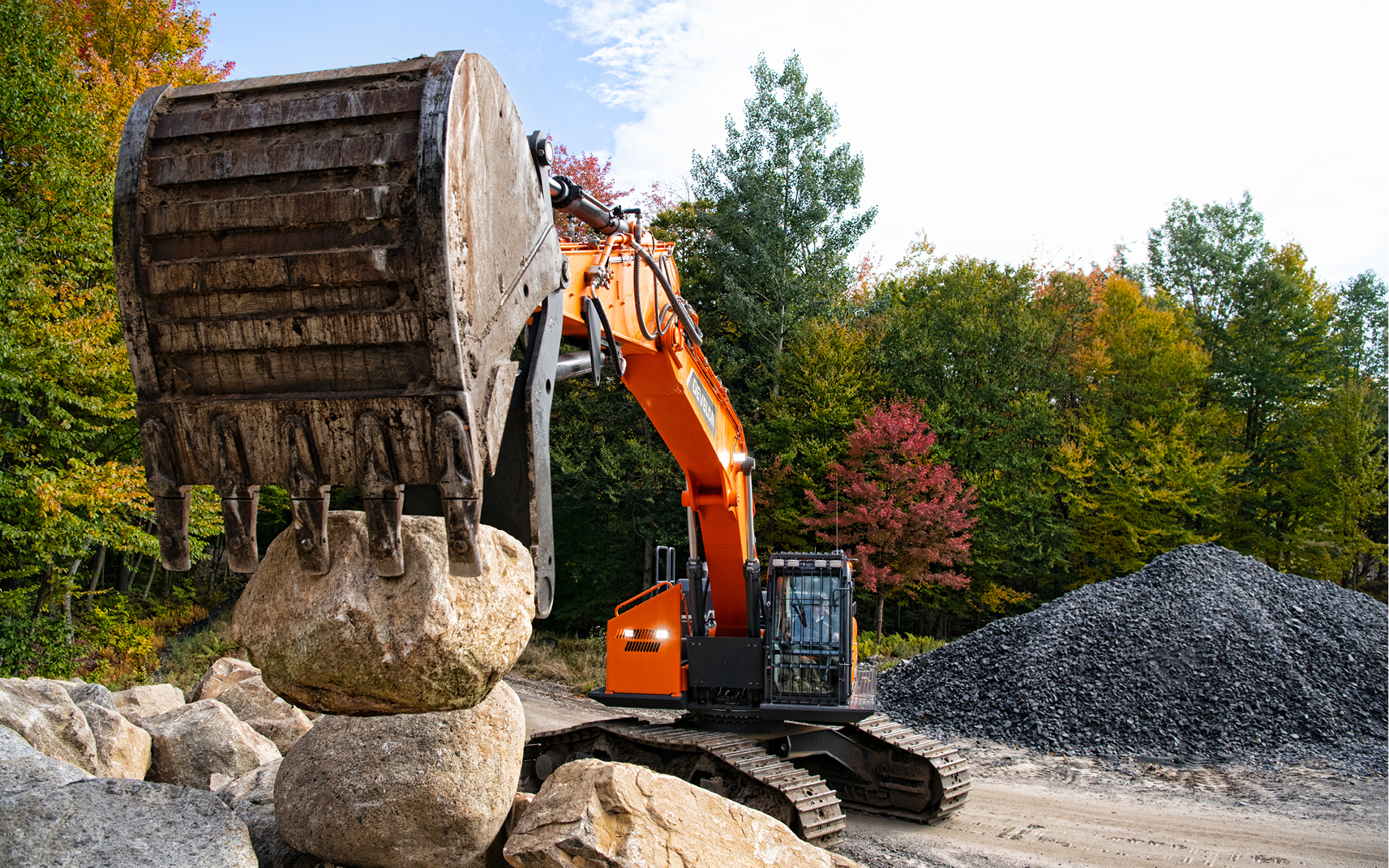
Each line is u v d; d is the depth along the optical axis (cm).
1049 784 1065
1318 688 1298
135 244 233
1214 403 3228
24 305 1199
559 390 2741
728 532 890
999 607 2489
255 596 269
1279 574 1672
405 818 382
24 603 1332
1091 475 2608
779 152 2727
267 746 680
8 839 286
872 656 1866
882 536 2061
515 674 1891
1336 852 817
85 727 511
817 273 2772
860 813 944
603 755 955
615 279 604
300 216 225
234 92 243
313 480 235
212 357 238
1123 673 1353
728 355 2686
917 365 2698
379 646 249
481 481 235
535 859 369
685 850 380
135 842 302
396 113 227
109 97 1499
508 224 259
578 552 2688
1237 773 1095
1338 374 3381
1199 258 3822
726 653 912
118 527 1272
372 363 229
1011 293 2811
